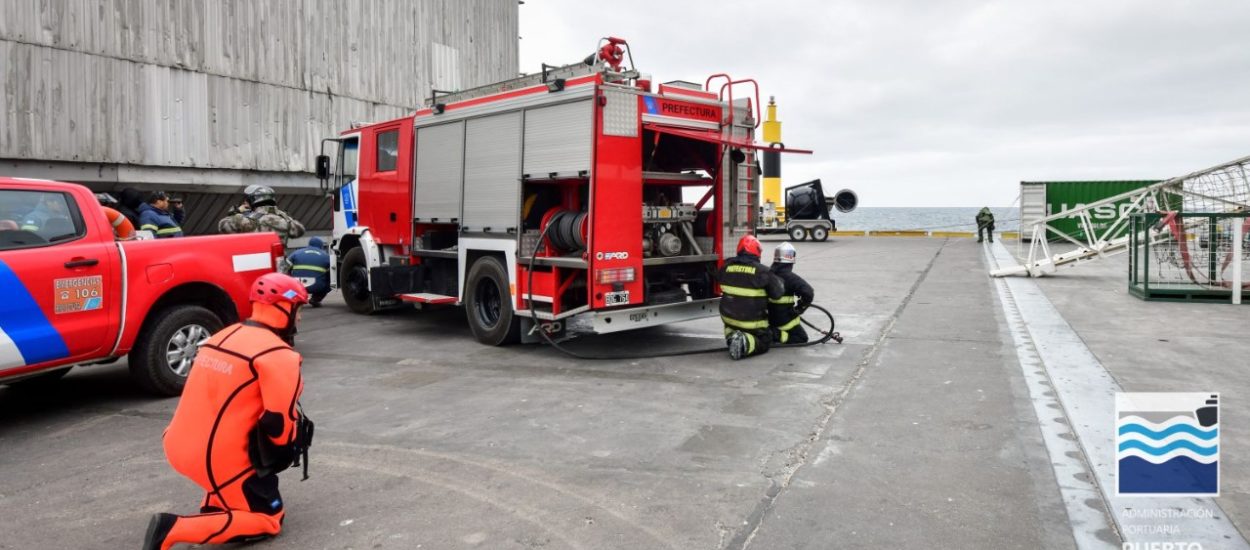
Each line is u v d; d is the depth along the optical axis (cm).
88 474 481
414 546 362
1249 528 357
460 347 895
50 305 580
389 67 2133
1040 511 388
